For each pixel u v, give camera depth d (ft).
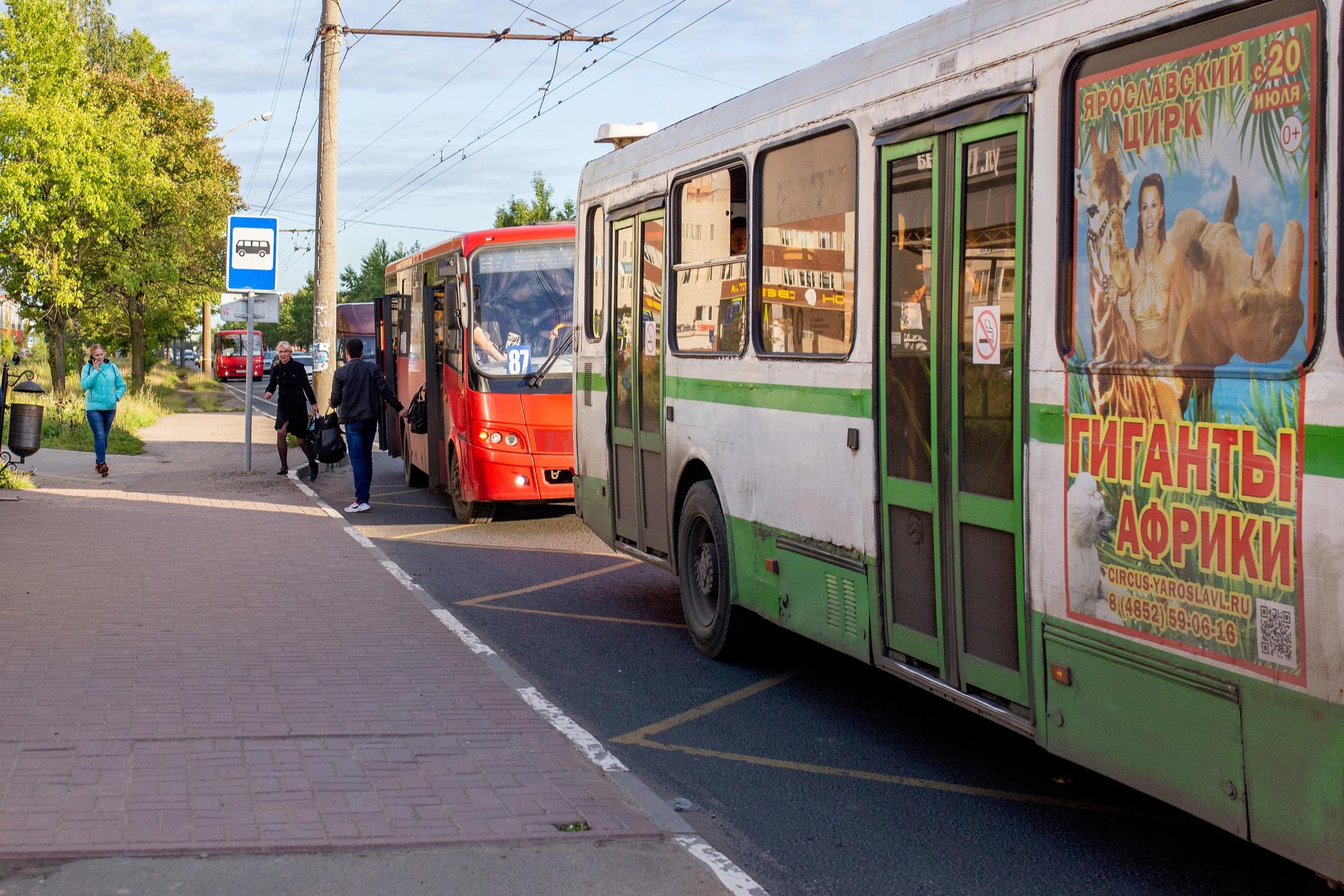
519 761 18.39
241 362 248.32
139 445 79.82
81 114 107.34
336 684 22.50
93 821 15.31
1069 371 14.90
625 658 26.91
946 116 17.60
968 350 17.03
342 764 17.94
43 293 113.60
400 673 23.43
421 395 53.78
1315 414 11.55
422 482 61.21
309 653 24.71
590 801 16.75
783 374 22.65
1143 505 13.69
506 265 45.37
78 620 26.91
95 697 21.01
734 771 19.45
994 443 16.47
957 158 17.33
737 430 24.72
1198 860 15.81
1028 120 15.74
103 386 59.52
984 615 16.80
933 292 17.90
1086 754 14.71
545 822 15.90
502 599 33.17
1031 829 16.98
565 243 45.96
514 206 135.95
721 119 25.58
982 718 22.63
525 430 44.55
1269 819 12.10
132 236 143.23
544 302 45.39
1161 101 13.61
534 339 45.09
